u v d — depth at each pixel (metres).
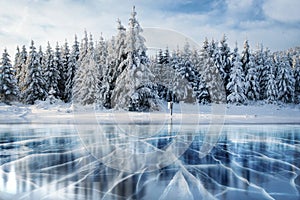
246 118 15.91
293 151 6.21
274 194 3.47
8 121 12.50
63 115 15.60
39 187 3.68
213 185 3.81
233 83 27.47
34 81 28.70
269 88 31.59
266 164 5.04
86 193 3.47
